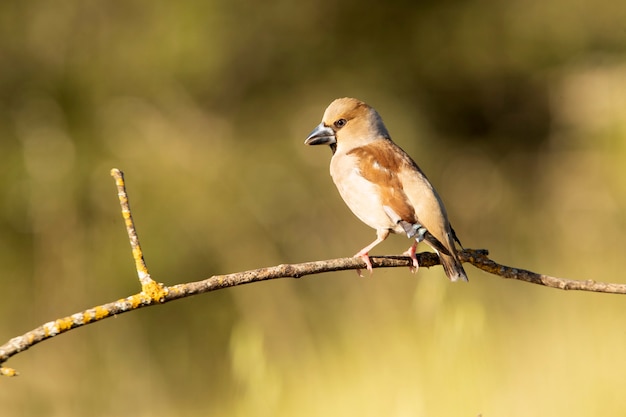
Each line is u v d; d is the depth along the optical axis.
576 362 9.54
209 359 14.24
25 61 17.56
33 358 12.83
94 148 16.64
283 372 10.38
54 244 15.19
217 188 16.11
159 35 18.23
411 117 19.89
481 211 18.14
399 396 7.56
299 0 19.41
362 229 15.70
